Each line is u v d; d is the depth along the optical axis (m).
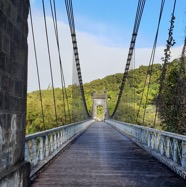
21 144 4.65
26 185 4.76
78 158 8.34
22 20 4.61
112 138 15.87
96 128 29.08
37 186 5.08
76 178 5.73
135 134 13.87
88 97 65.25
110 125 36.44
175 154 6.57
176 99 7.85
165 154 7.73
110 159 8.20
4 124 3.81
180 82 7.67
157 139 8.67
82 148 10.89
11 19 4.04
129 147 11.30
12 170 4.01
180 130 7.65
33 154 6.13
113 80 64.06
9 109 4.01
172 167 6.28
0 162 3.66
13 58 4.16
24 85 4.78
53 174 6.06
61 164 7.28
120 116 25.16
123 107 22.83
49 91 31.80
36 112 24.30
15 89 4.28
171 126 8.38
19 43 4.45
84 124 26.08
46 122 23.30
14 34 4.19
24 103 4.80
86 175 6.02
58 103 25.39
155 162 7.68
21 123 4.63
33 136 5.86
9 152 4.04
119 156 8.80
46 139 7.63
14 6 4.16
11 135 4.12
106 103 56.19
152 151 8.73
